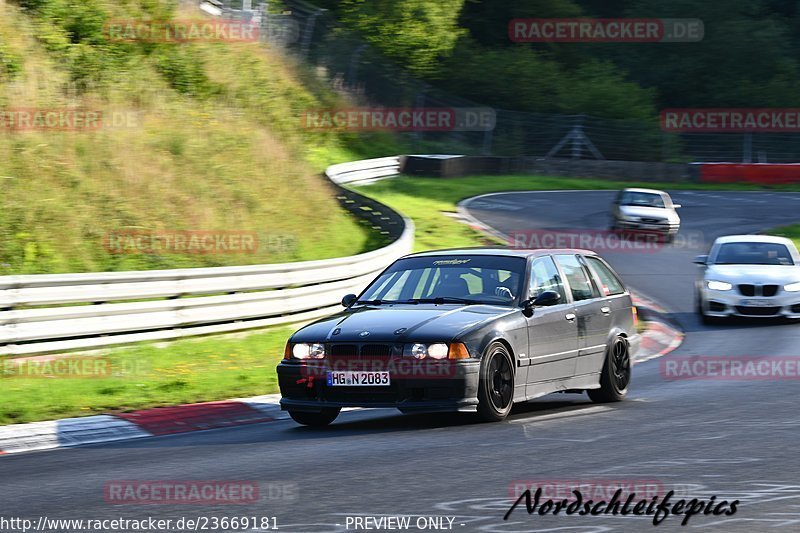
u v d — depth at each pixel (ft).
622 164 544.21
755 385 136.26
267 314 184.14
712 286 220.43
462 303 111.65
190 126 280.72
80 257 195.00
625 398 126.00
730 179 549.95
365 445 92.22
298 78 474.08
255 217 256.93
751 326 217.36
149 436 104.73
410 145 542.98
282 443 95.71
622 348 126.62
